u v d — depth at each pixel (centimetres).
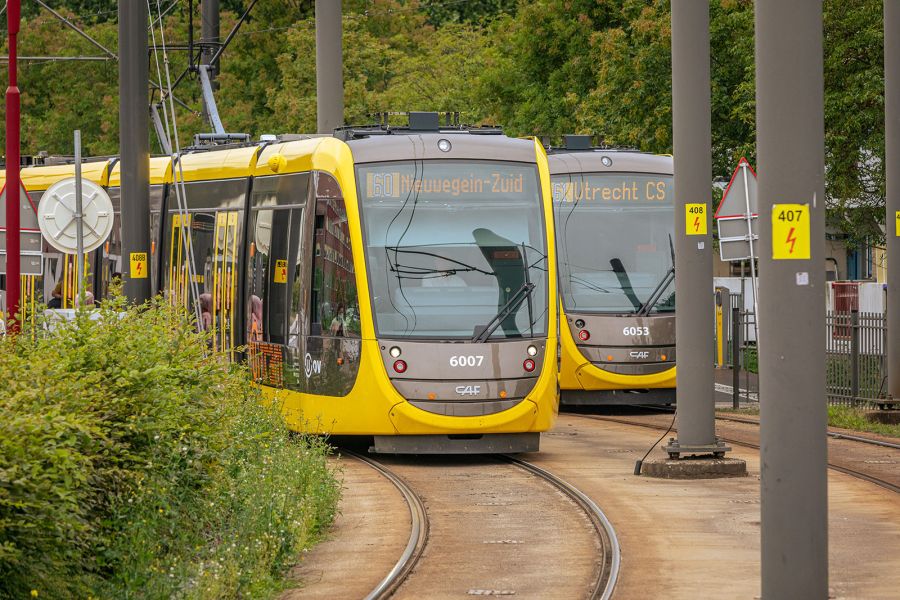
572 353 5197
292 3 12681
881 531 2812
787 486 1958
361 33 11969
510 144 4072
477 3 14938
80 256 3672
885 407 4941
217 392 2680
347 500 3247
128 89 4034
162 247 5066
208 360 2691
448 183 3981
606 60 8056
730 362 7488
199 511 2395
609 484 3450
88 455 2009
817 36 1936
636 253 5303
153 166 5197
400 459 4019
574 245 5272
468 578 2408
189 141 11512
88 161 5825
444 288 3916
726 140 7819
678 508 3089
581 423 4994
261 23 12706
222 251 4612
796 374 1948
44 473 1786
